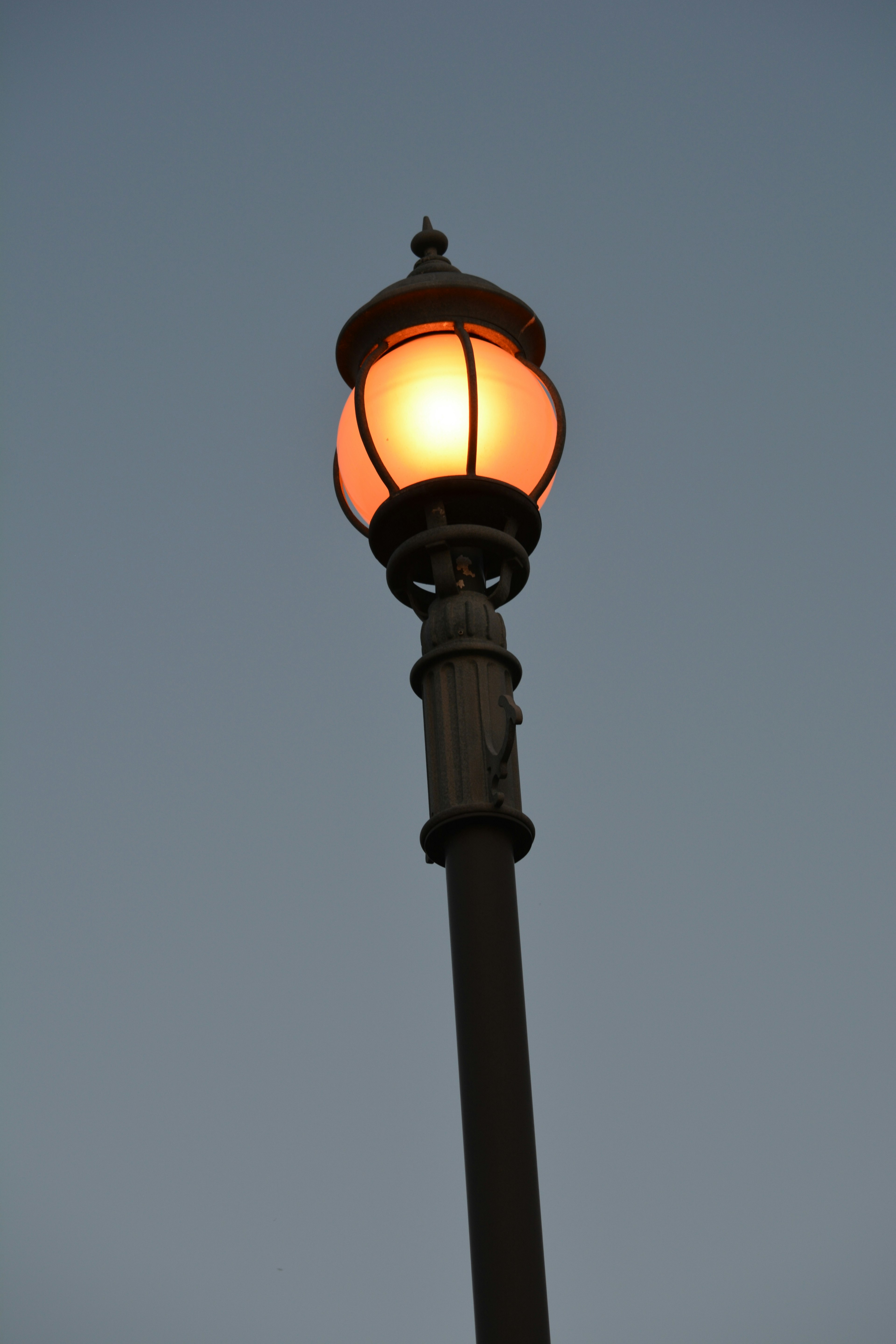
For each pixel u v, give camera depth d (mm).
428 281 8461
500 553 8117
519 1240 6344
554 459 8344
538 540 8367
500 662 7879
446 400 8148
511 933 7121
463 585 8055
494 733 7594
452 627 7902
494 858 7293
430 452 8125
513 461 8180
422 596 8227
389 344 8539
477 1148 6559
